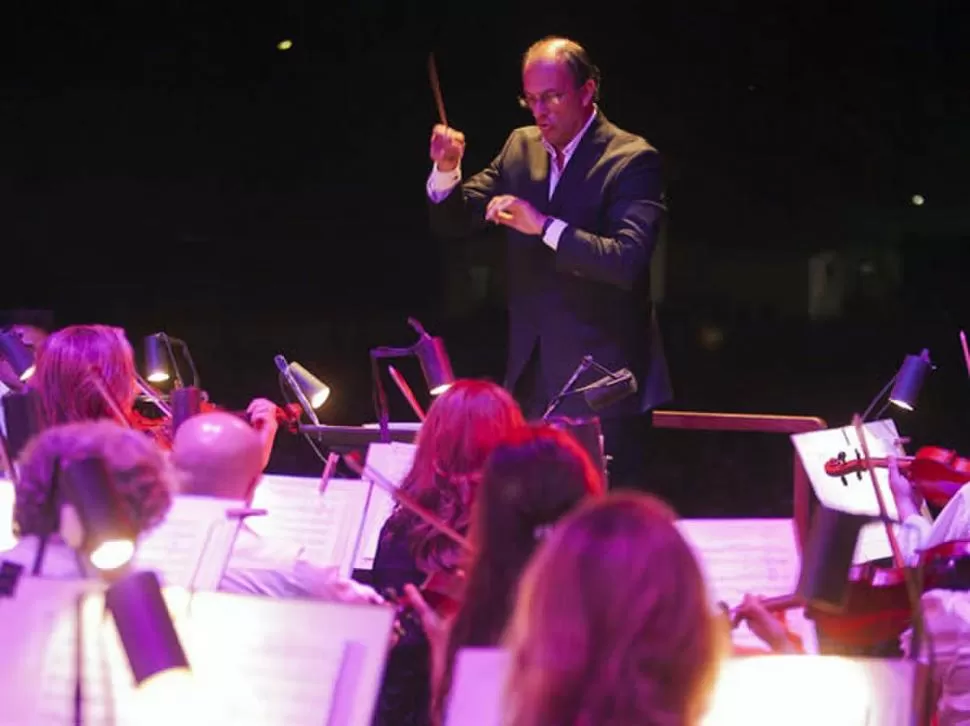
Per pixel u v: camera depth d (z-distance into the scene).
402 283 26.80
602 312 10.62
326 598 7.29
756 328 26.59
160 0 24.31
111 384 9.08
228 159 25.61
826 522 5.76
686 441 21.34
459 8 24.30
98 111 25.05
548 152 10.87
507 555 6.04
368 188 26.03
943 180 25.48
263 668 5.78
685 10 24.44
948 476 9.84
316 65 24.86
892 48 24.67
